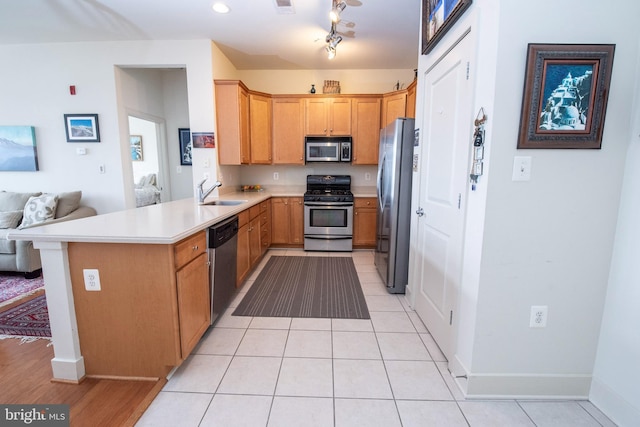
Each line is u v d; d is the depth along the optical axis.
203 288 1.91
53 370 1.59
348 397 1.49
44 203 3.22
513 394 1.50
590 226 1.38
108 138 3.60
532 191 1.36
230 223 2.32
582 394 1.50
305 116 4.21
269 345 1.94
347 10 2.68
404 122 2.60
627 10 1.25
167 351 1.58
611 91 1.29
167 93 4.81
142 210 2.40
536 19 1.25
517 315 1.44
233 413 1.38
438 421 1.35
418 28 3.04
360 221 4.23
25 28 3.05
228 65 3.96
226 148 3.62
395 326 2.19
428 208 2.11
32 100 3.55
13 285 2.87
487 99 1.35
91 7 2.63
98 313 1.57
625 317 1.33
